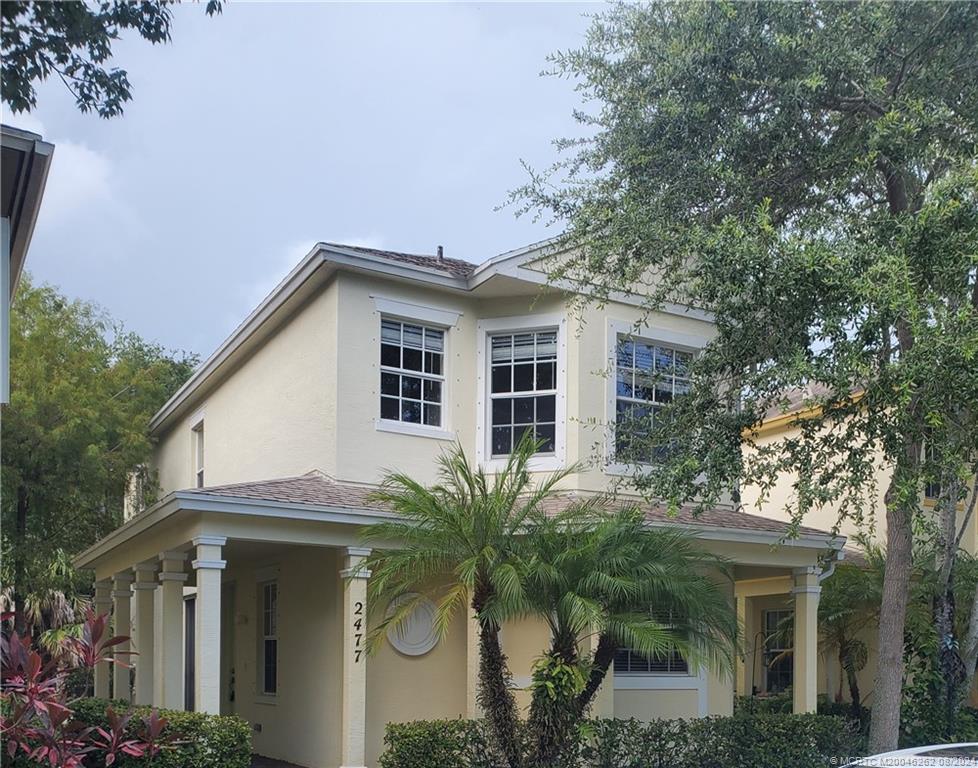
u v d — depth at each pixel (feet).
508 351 49.06
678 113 36.70
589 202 39.09
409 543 34.58
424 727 36.06
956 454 31.83
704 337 51.52
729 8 35.06
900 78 37.86
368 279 46.26
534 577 32.07
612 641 34.37
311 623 45.16
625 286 44.04
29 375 66.54
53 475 67.51
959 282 32.30
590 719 38.11
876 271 29.89
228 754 33.27
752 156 38.04
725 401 38.24
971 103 37.01
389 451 45.65
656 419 41.11
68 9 27.58
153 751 31.17
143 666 50.01
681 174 37.78
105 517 74.08
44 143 27.61
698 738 40.29
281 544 41.55
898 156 35.83
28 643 31.37
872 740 37.83
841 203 40.42
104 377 73.67
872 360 31.65
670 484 35.04
